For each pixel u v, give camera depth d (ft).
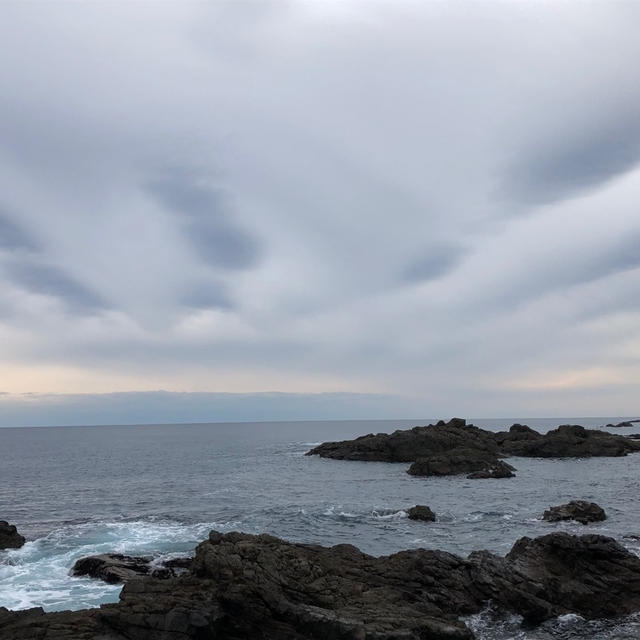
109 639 62.34
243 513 153.58
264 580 71.67
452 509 156.15
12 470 289.12
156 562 99.25
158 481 236.02
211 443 537.65
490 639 70.08
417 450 313.53
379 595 74.95
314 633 65.05
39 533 132.26
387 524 136.36
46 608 81.05
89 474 266.98
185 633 62.80
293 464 305.73
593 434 365.40
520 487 199.52
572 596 79.61
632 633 71.72
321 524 137.39
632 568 84.07
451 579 80.94
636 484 203.10
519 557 87.66
